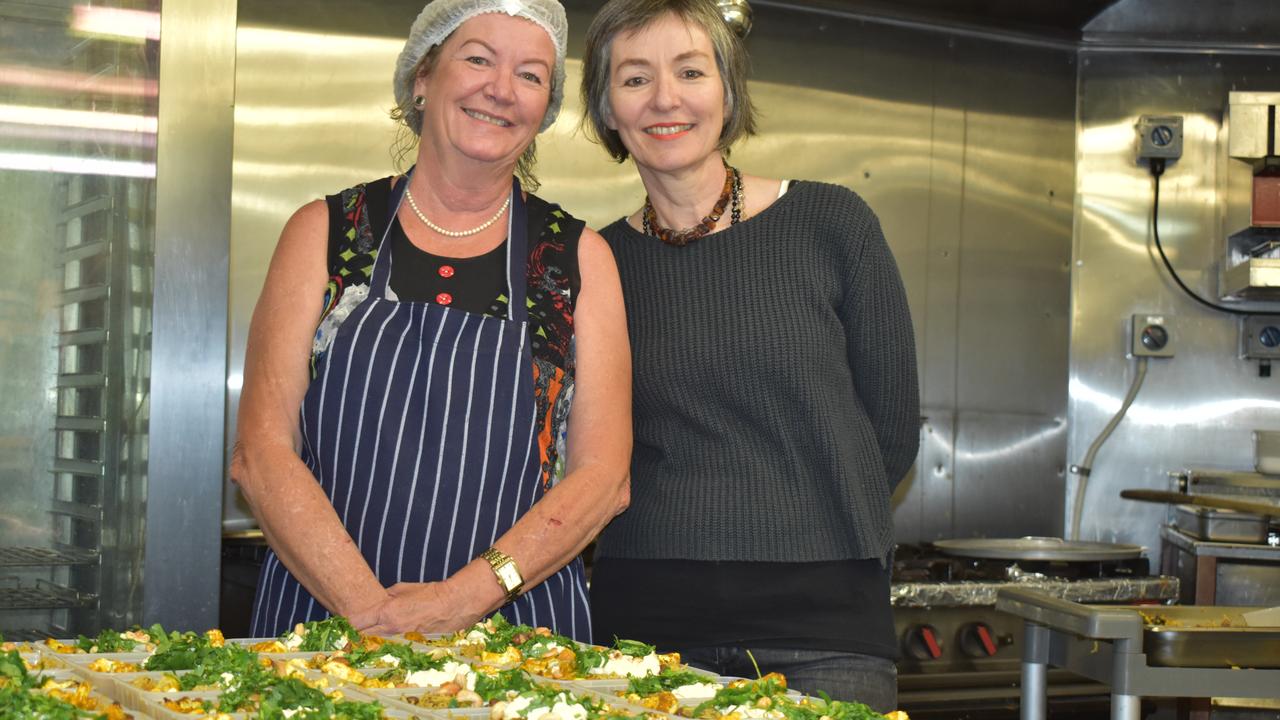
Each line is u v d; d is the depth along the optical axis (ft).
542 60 4.92
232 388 8.66
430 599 4.35
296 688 3.26
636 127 5.29
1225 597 9.00
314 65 8.86
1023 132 10.69
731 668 5.02
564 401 5.03
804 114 10.20
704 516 5.11
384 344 4.80
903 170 10.46
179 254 6.15
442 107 4.88
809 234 5.27
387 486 4.71
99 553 6.06
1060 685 8.61
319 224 5.06
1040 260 10.71
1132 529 10.64
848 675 4.92
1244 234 10.48
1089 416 10.72
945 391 10.50
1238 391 10.75
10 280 5.95
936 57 10.53
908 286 10.44
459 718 3.26
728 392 5.16
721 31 5.29
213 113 6.21
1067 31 10.69
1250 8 10.70
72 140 6.05
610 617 5.28
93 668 3.65
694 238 5.37
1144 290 10.76
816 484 5.12
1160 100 10.72
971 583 8.46
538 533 4.57
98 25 6.08
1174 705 8.29
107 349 6.09
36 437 5.98
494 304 4.99
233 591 7.95
